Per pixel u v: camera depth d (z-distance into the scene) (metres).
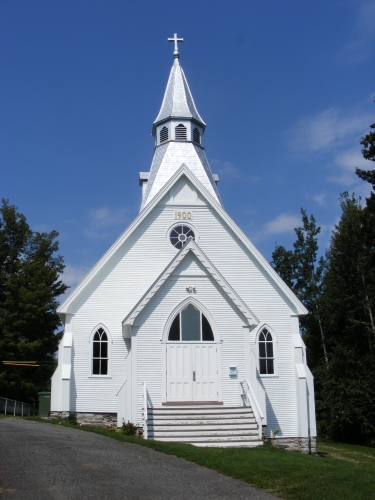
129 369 23.78
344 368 39.91
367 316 44.28
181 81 35.44
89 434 19.75
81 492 11.36
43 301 48.88
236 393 24.02
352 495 12.74
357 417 37.03
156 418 22.52
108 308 27.30
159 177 31.98
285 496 12.83
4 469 12.69
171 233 28.66
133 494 11.65
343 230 44.28
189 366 24.09
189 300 24.58
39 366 48.12
